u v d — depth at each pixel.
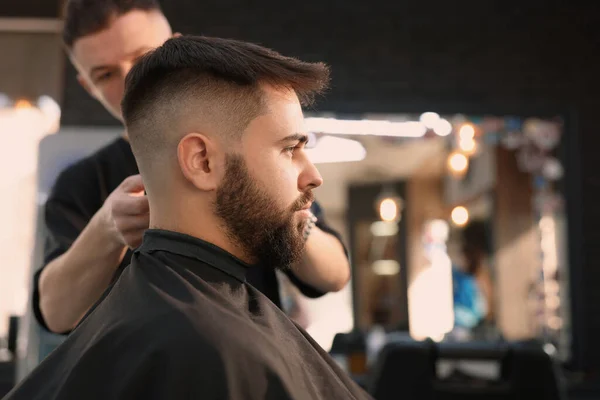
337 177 9.06
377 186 9.19
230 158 0.87
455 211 7.69
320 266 1.33
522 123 5.16
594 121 4.68
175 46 0.92
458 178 8.39
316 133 5.14
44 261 1.34
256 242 0.89
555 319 5.55
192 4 4.59
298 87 0.92
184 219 0.88
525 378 1.94
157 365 0.73
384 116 4.69
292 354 0.86
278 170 0.88
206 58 0.88
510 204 7.00
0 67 4.49
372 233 9.23
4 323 4.49
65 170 1.42
